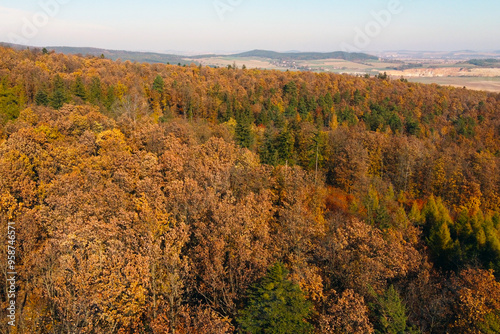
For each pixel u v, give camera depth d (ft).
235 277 112.68
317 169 287.28
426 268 151.74
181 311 93.56
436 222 192.75
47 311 99.66
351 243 137.90
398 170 280.92
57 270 95.14
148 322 97.19
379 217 193.47
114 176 159.02
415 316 122.83
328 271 134.62
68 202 121.29
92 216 118.52
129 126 234.17
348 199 234.17
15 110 267.39
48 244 100.99
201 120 369.09
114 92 343.46
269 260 120.67
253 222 138.21
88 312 84.12
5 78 295.48
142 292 90.07
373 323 107.86
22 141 166.91
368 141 304.30
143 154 191.21
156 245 103.35
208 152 217.56
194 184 148.25
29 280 108.06
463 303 116.16
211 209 132.05
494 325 108.99
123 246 104.99
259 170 205.05
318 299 114.52
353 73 534.78
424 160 279.08
